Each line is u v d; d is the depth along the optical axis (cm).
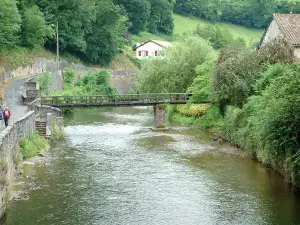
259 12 16138
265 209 2344
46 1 8038
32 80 5744
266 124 2762
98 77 8431
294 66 3025
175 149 3847
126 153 3656
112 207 2353
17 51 6819
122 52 10944
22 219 2166
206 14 16450
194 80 5294
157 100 5141
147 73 6003
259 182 2820
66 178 2861
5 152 2392
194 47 5972
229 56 4581
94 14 8844
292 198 2517
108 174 2978
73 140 4241
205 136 4544
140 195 2552
